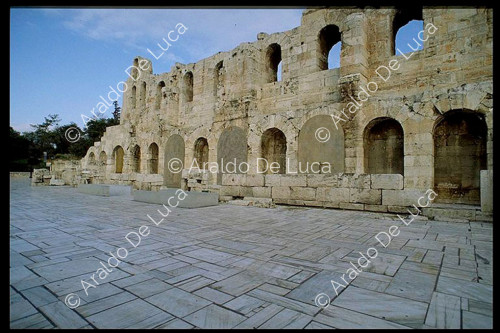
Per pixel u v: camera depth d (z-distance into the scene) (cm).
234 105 1839
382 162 1345
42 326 277
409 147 1134
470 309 318
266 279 404
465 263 479
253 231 737
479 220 870
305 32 1702
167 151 2359
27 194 1838
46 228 764
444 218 905
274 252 541
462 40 1206
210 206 1319
